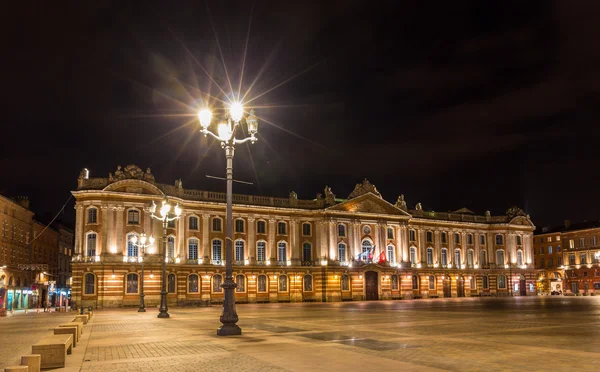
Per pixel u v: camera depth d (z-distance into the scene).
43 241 89.94
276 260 83.88
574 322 30.91
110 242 68.88
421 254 98.31
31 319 45.91
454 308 51.81
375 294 90.88
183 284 74.62
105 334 26.56
